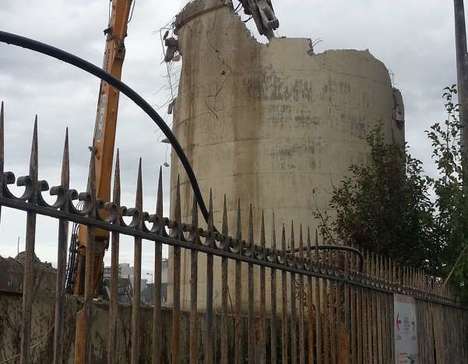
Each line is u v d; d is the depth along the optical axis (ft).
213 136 77.36
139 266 12.65
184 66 82.94
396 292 29.37
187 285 50.90
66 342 18.62
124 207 12.26
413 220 45.34
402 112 83.25
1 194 9.34
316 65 76.89
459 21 43.78
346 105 76.79
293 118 75.46
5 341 18.01
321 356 21.48
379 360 26.43
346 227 45.62
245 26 79.00
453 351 38.42
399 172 47.24
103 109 48.78
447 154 42.70
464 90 42.80
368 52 80.12
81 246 37.01
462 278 39.73
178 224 14.14
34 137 10.04
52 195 10.53
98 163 47.67
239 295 16.72
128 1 51.16
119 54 50.47
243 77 77.41
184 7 85.05
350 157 75.36
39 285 19.13
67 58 13.58
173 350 14.03
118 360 20.93
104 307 20.94
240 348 16.62
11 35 11.90
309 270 20.79
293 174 73.92
